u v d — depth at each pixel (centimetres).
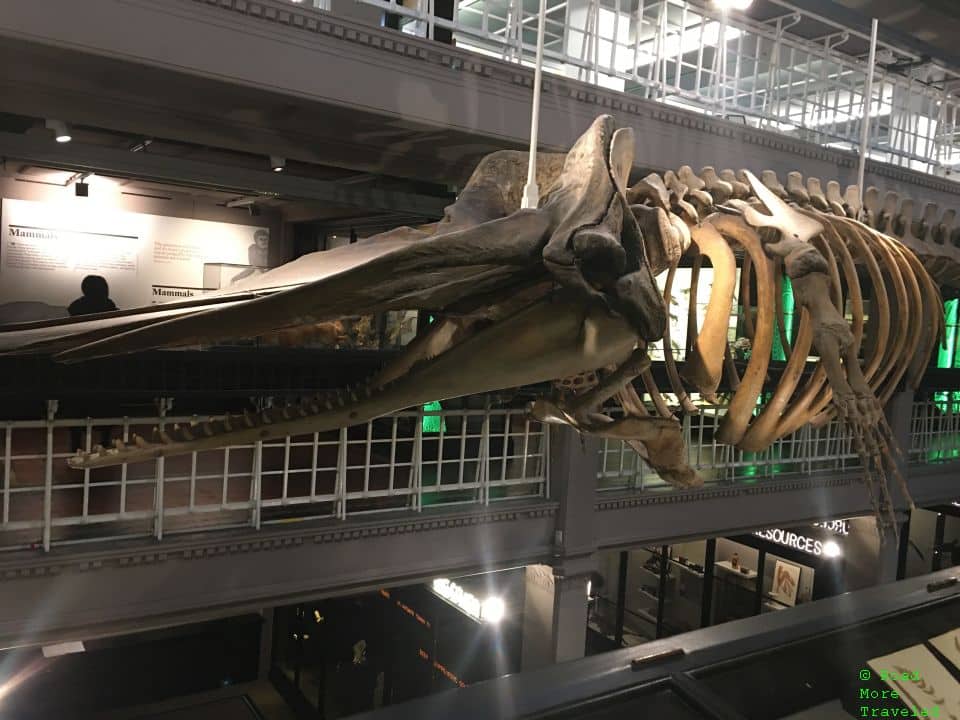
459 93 587
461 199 324
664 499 782
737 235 408
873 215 495
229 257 830
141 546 512
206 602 543
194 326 238
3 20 436
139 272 766
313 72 528
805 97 833
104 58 464
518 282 297
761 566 1050
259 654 1012
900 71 959
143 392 499
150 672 923
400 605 980
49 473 483
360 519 607
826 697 361
